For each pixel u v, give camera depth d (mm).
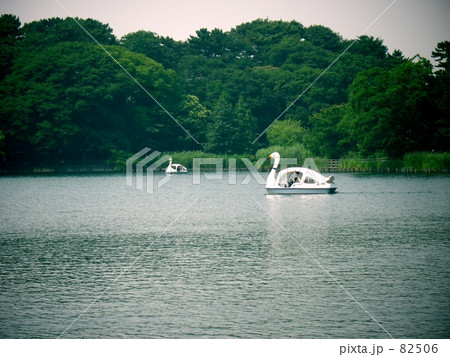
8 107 186125
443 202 88188
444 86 161125
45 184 140500
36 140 189375
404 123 162000
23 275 45375
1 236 62031
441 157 150125
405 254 50531
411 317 35688
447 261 47875
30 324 35469
